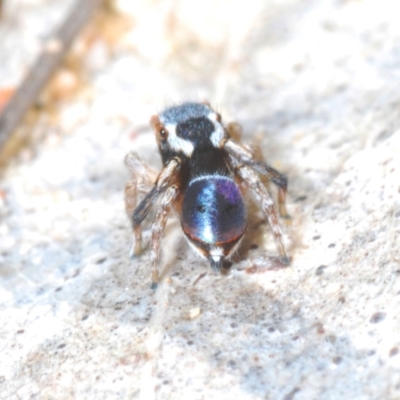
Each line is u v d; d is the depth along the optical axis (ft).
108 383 0.17
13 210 0.20
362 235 0.17
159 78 0.22
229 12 0.23
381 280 0.17
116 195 0.20
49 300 0.18
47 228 0.19
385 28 0.21
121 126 0.21
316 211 0.18
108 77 0.22
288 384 0.16
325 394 0.16
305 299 0.17
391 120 0.19
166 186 0.18
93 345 0.17
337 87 0.20
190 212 0.17
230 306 0.17
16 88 0.21
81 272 0.18
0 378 0.17
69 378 0.17
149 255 0.18
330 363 0.17
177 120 0.18
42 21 0.23
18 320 0.18
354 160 0.18
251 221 0.18
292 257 0.18
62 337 0.17
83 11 0.22
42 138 0.21
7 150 0.21
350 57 0.21
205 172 0.18
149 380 0.17
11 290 0.18
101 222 0.19
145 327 0.17
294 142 0.19
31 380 0.17
